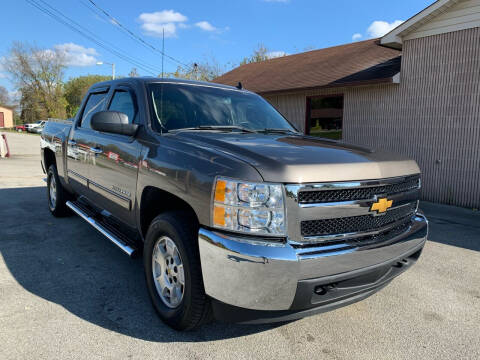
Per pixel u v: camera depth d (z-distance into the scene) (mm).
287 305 2094
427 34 8508
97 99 4207
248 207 2055
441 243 5031
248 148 2383
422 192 8867
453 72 8148
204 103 3496
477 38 7715
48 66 53594
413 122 8938
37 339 2428
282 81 12805
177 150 2574
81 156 4094
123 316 2764
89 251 4082
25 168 10852
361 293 2443
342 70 11547
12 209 5812
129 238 3326
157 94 3309
